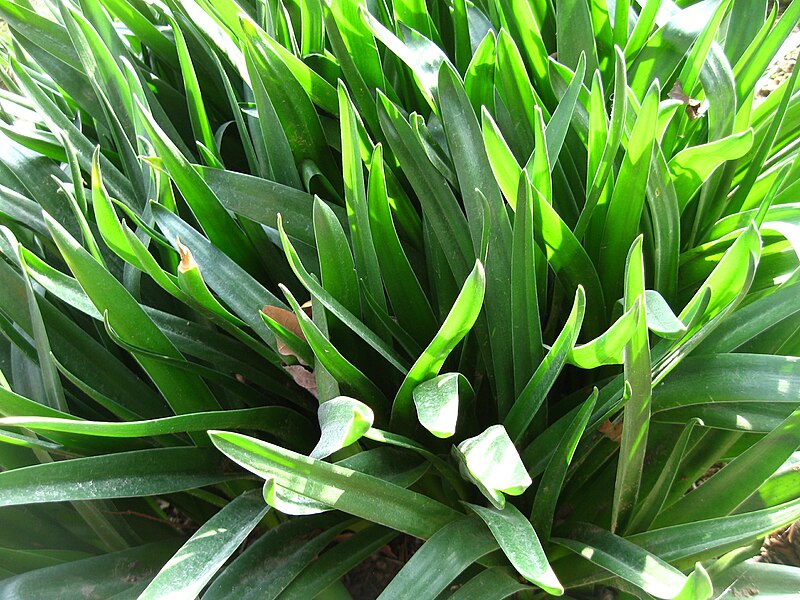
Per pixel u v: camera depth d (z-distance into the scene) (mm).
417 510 435
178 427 455
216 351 542
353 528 568
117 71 589
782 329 506
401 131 518
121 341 467
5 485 415
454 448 455
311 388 512
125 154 618
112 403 508
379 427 514
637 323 373
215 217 546
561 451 434
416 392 431
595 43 603
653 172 460
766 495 488
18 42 725
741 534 404
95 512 496
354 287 494
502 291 479
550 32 661
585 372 548
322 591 473
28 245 641
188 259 431
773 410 469
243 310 507
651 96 430
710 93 542
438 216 522
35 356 557
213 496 564
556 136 505
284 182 593
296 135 598
